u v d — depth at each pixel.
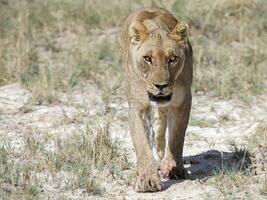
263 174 10.45
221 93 14.97
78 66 16.44
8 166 10.61
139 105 9.93
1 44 17.97
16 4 21.22
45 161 10.94
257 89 15.08
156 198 9.56
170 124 10.27
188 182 10.09
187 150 11.84
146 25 9.98
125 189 10.00
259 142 11.91
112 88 15.30
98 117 13.62
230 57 17.12
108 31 19.94
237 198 9.48
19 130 13.07
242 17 20.05
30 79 15.81
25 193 9.68
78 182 10.07
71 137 12.01
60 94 15.24
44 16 20.58
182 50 9.81
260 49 17.45
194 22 19.45
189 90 10.14
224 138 12.48
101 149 11.15
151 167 9.81
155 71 9.51
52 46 18.50
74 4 21.33
